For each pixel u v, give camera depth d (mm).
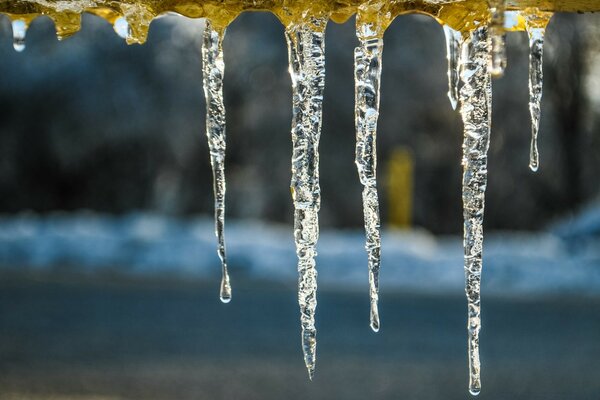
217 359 8805
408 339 10133
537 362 9102
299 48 3057
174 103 27688
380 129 27328
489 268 15898
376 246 3303
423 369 8625
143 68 27688
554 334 10719
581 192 25969
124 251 16312
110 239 16578
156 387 7586
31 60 27016
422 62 27391
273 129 27734
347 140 27547
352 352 9352
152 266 15953
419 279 15695
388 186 27219
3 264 15680
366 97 3104
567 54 23812
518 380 8234
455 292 14070
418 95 27406
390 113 27359
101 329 10172
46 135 27000
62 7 2885
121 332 10023
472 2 2893
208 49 3162
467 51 3100
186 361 8664
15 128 26891
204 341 9664
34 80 26688
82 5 2877
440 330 10742
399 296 13438
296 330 10469
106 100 27203
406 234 19453
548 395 7621
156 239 16531
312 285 3246
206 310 11648
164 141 27688
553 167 27031
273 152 27797
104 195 27812
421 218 27656
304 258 3230
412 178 27484
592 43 23750
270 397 7328
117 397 7195
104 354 8875
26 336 9664
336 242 17859
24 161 27078
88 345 9289
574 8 2828
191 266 15938
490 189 27594
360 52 3104
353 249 16406
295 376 8164
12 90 26609
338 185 27656
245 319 11055
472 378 3301
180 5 2912
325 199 27656
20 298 12102
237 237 18203
